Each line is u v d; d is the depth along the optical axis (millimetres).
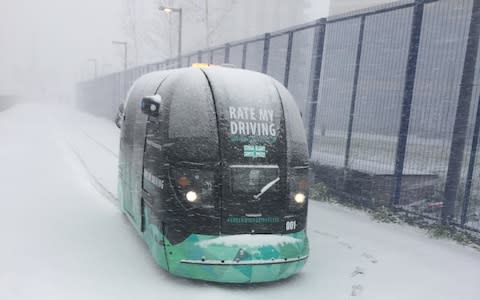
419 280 6008
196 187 5152
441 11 8539
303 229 5637
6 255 5906
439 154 8492
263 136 5449
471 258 6941
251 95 5625
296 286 5598
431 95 8656
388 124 9414
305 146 5871
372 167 9703
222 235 5160
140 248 6520
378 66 9742
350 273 6133
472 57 8016
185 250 5113
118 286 5215
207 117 5332
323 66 11289
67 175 12000
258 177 5301
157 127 5656
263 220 5289
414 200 8891
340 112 10680
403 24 9258
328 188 10625
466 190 7965
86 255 6129
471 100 8016
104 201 9516
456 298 5523
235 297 5082
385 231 8172
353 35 10422
